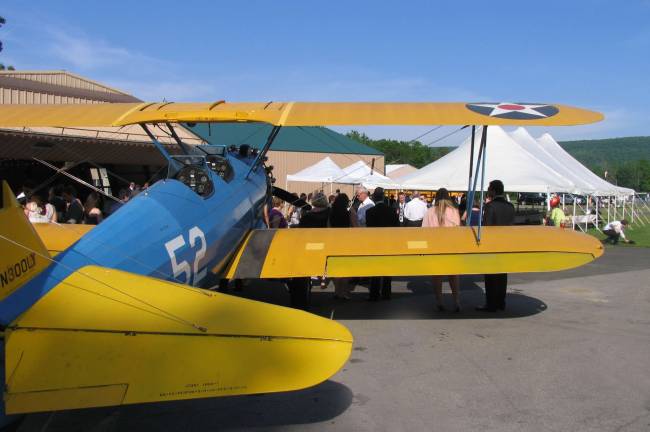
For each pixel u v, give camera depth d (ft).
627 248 47.44
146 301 9.46
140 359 8.09
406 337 18.08
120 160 53.01
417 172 65.00
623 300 24.08
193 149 21.66
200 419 11.98
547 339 17.72
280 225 28.25
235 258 18.47
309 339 8.55
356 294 25.76
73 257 10.89
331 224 26.17
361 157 96.53
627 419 11.68
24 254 9.55
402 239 19.33
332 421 11.74
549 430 11.18
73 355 8.15
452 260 18.01
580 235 19.69
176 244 13.96
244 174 21.44
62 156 47.57
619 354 16.10
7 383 7.81
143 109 19.65
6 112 19.93
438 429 11.28
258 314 9.25
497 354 16.19
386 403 12.65
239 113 17.79
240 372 7.84
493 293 21.54
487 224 22.29
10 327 8.60
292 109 18.80
